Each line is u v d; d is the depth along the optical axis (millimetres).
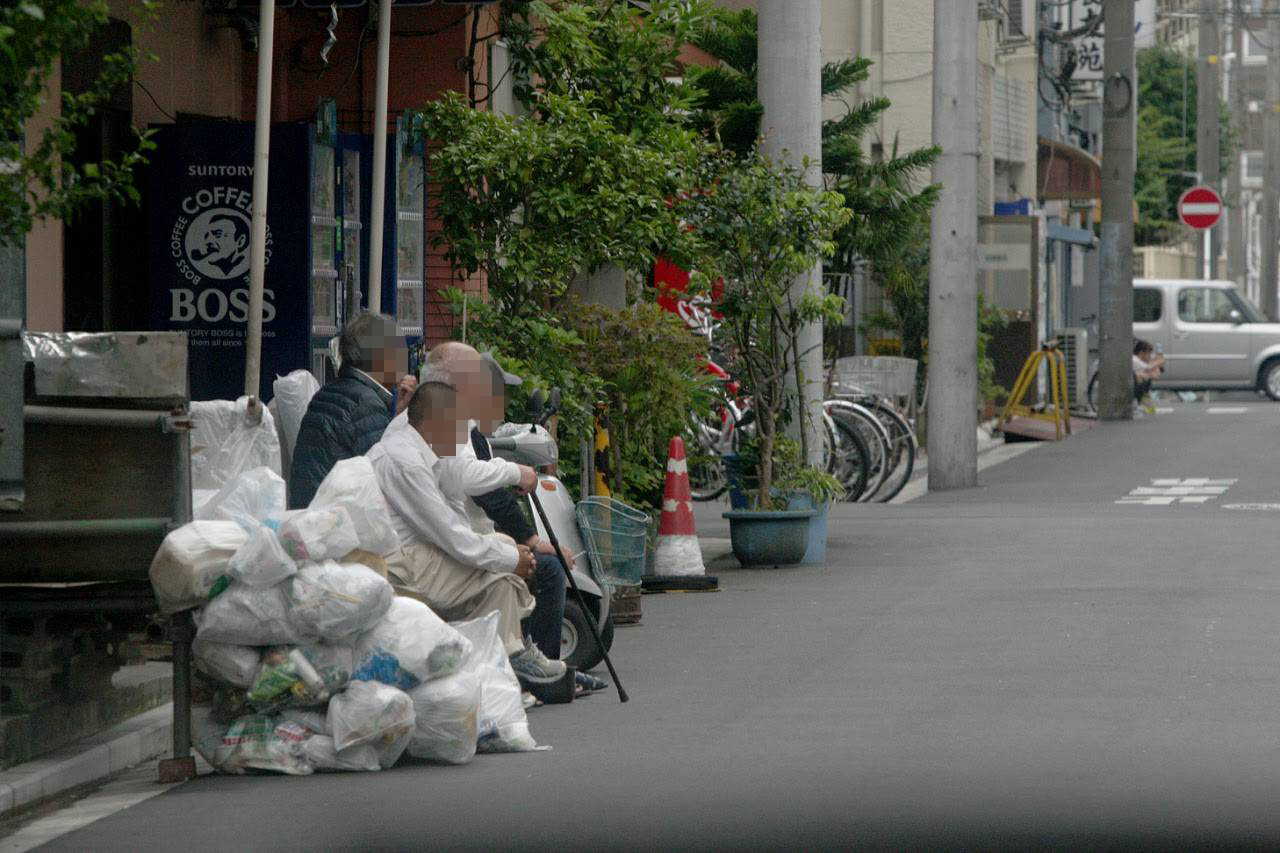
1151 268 180375
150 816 19953
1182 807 19016
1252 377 115125
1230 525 47375
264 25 27750
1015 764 21250
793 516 40344
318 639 21719
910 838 17859
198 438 27016
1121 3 92000
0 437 21219
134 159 20844
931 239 60438
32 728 21812
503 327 37000
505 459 28734
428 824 19078
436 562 24344
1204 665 27750
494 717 22766
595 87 42375
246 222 36500
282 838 18750
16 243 20297
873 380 60656
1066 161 116938
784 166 40438
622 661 29375
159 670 26016
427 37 41906
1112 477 63594
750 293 40406
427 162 41594
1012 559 41250
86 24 19062
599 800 19953
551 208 37312
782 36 43250
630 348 37719
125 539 21672
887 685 26656
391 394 26484
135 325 36906
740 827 18469
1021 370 83812
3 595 21531
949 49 59375
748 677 27703
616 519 28344
